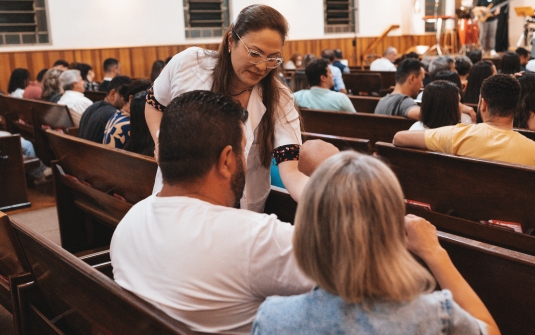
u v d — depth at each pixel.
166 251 1.27
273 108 1.79
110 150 2.95
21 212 4.60
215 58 1.83
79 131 4.17
